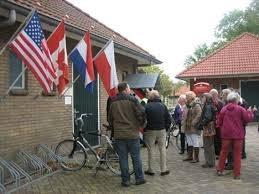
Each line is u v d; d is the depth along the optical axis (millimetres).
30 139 10430
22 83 10281
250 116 9492
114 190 8406
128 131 8742
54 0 14930
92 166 10375
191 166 11117
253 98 28719
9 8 8195
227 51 30906
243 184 8922
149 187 8672
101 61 10039
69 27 10688
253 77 28719
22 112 10125
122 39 17219
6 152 9500
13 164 8977
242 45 31172
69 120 12508
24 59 7504
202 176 9781
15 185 8453
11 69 9875
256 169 10609
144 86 16500
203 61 30469
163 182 9148
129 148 8875
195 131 11594
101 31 14688
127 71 17844
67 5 16031
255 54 30188
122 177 8766
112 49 10125
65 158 10336
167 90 54531
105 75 10039
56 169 10172
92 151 10359
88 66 9562
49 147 11094
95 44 12680
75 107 13070
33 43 7555
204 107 10711
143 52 17719
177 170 10547
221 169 9836
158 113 9789
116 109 8859
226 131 9531
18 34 7453
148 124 9797
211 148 10836
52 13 11070
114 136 8891
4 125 9453
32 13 7617
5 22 8383
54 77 7891
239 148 9453
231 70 29078
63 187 8617
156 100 9867
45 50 7734
